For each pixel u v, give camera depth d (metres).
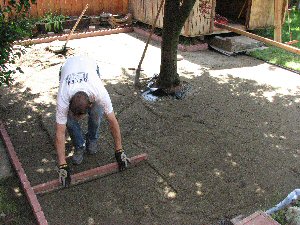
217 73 7.38
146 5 9.94
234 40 8.60
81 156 4.48
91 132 4.46
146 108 5.93
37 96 6.18
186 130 5.33
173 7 5.69
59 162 3.91
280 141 5.12
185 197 4.05
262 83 6.96
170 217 3.78
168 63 6.19
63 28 9.90
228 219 3.75
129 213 3.83
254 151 4.88
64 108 3.59
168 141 5.05
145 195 4.07
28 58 7.70
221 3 10.73
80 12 10.46
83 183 4.23
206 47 8.93
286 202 3.70
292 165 4.61
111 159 4.64
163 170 4.45
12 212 3.80
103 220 3.74
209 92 6.52
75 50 8.41
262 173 4.45
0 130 5.07
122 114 5.71
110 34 9.98
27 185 4.02
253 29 9.69
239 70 7.57
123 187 4.18
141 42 9.34
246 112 5.87
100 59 7.97
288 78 7.22
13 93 6.24
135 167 4.51
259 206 3.93
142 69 7.48
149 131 5.28
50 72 7.17
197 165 4.57
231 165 4.59
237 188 4.19
